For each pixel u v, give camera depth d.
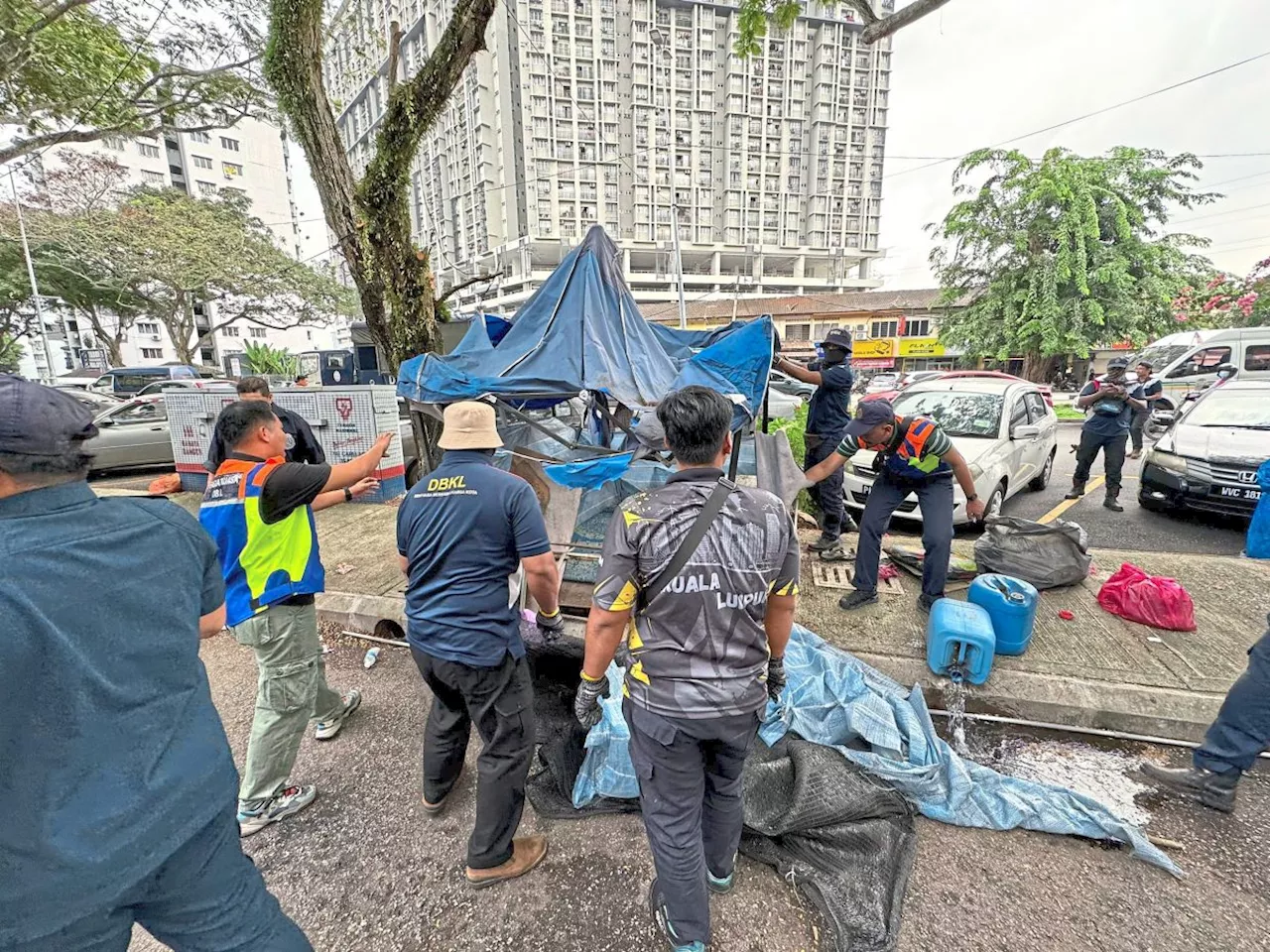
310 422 6.79
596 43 62.31
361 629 3.83
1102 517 6.02
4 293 22.06
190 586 1.17
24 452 0.92
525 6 59.50
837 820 1.98
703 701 1.44
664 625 1.46
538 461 3.43
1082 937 1.68
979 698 2.74
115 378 16.12
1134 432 9.16
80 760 0.96
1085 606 3.51
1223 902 1.78
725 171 70.00
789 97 69.56
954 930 1.70
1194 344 12.72
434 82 3.81
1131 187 18.44
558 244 64.19
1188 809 2.17
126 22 7.28
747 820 2.00
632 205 68.25
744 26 4.07
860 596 3.55
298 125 3.91
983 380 6.77
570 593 3.45
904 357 33.44
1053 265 18.59
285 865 2.01
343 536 5.51
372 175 3.92
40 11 5.93
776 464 3.55
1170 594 3.22
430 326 4.28
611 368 3.02
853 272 78.88
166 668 1.09
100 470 9.22
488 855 1.87
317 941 1.74
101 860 0.97
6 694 0.88
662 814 1.55
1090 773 2.38
